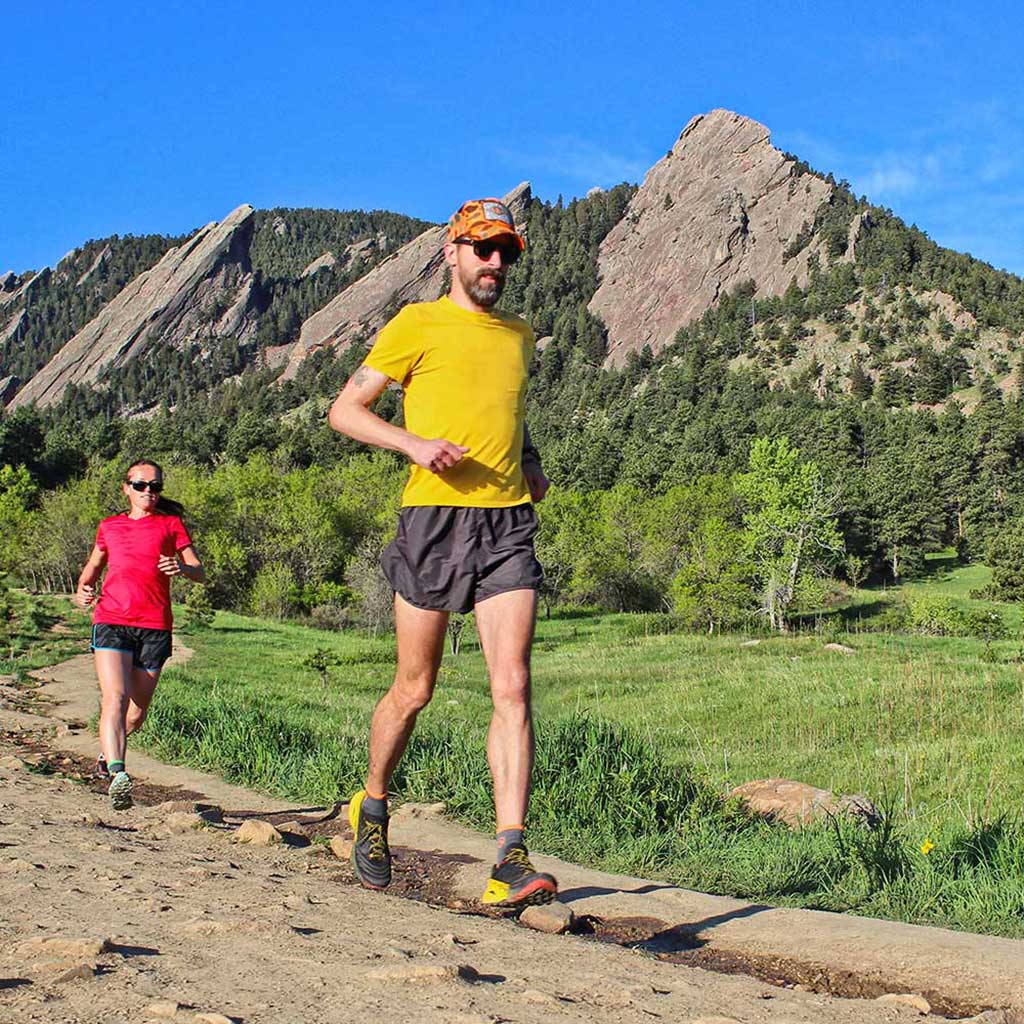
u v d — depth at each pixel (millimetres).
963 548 106812
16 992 2088
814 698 22109
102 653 5742
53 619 28766
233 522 61625
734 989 2504
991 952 2955
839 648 33406
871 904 4246
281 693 16953
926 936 3143
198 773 7410
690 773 7766
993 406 132875
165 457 131375
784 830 6391
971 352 193625
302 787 6766
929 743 16750
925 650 32031
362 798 3568
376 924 3008
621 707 23125
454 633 37094
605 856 5160
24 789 6160
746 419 151250
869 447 134750
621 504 71812
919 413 153000
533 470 3521
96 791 6566
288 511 62938
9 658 19000
